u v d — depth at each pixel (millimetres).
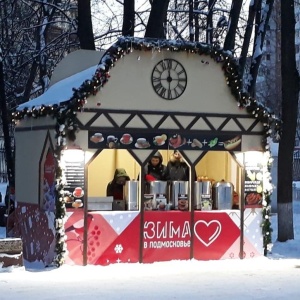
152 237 13078
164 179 13711
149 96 13109
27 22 25297
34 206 13945
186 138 13336
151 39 12992
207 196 13594
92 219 12680
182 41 13180
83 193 12609
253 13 19562
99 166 14438
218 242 13539
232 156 13664
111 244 12805
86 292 10328
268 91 47062
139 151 13039
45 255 13211
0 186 35875
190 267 12750
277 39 45594
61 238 12422
